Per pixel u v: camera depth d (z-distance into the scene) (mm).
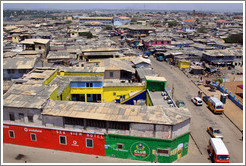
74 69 54688
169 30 178125
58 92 42031
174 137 30484
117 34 170375
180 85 68062
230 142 38406
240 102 54562
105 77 63312
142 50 118500
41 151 33625
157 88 49281
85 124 31891
